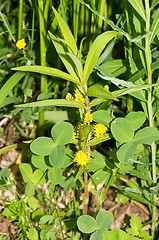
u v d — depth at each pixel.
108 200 0.69
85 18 0.70
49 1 0.65
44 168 0.58
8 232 0.66
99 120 0.58
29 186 0.60
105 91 0.51
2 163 0.74
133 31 0.62
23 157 0.71
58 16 0.53
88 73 0.54
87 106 0.56
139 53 0.60
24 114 0.66
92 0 0.63
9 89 0.63
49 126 0.71
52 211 0.66
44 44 0.65
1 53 0.69
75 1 0.63
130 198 0.68
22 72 0.65
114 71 0.65
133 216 0.61
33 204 0.61
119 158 0.56
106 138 0.58
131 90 0.54
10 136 0.76
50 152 0.56
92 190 0.58
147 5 0.54
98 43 0.53
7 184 0.60
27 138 0.73
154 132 0.57
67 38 0.54
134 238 0.56
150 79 0.57
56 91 0.72
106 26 0.69
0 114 0.75
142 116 0.59
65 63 0.56
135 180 0.70
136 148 0.59
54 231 0.61
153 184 0.62
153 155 0.61
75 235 0.62
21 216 0.61
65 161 0.58
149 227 0.65
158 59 0.58
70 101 0.55
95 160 0.61
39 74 0.72
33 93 0.79
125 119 0.57
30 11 0.75
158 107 0.59
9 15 0.78
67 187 0.60
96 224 0.55
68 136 0.57
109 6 0.69
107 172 0.61
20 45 0.63
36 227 0.65
